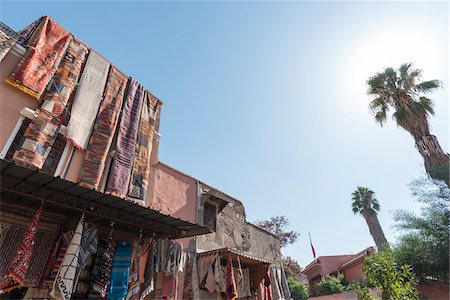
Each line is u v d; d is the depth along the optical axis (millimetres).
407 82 16562
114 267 6555
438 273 14234
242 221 14617
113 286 6336
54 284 5004
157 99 10344
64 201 5758
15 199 5555
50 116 6473
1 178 4789
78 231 5504
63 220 6223
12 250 5301
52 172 6414
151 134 9492
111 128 7859
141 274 7410
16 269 4461
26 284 5316
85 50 8055
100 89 8070
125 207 6105
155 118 10031
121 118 8430
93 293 6230
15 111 6023
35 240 5715
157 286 8242
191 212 10992
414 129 15609
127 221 6836
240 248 13508
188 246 10227
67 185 5090
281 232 30625
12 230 5430
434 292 14359
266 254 15688
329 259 33906
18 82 6125
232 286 9438
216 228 12234
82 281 6125
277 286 14922
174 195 10477
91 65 8062
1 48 6121
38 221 5332
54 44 7219
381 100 17812
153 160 9609
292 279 33031
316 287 30578
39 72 6586
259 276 11602
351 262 29109
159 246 7902
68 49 7551
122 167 7859
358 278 28406
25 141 5844
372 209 30047
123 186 7691
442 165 13992
